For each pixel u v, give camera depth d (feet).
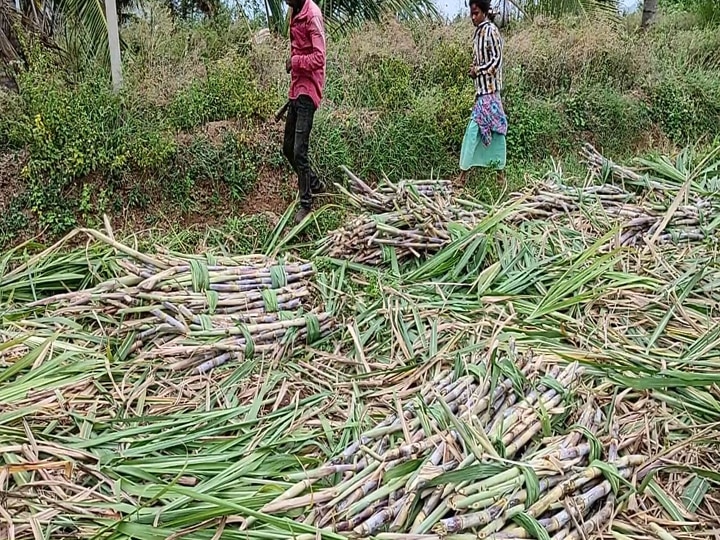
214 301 12.38
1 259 14.64
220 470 8.82
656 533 8.02
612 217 16.62
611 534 7.88
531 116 24.20
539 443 8.69
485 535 7.23
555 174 19.44
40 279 13.24
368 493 7.87
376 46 25.85
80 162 17.69
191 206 18.90
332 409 10.28
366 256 15.51
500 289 13.67
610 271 13.99
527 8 31.81
